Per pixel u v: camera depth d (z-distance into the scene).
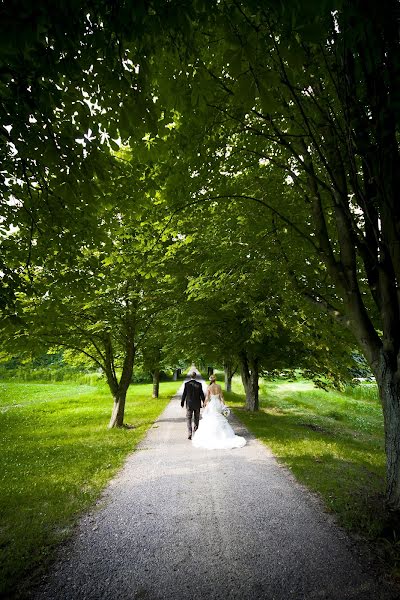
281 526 4.32
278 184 7.35
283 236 7.86
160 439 9.86
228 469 6.71
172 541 4.05
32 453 8.82
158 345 17.89
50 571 3.50
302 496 5.26
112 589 3.22
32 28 1.95
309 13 1.82
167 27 2.49
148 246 7.22
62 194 4.30
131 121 3.31
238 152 6.05
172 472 6.65
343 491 5.30
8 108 3.31
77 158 3.94
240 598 3.05
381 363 5.03
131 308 12.05
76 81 3.12
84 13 2.40
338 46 3.10
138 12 2.24
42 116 3.46
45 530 4.34
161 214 6.41
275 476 6.23
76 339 11.99
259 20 2.40
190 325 13.45
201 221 8.55
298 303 8.90
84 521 4.61
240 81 2.52
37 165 4.27
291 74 2.81
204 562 3.61
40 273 7.62
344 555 3.65
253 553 3.75
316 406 20.41
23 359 11.79
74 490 5.76
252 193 7.41
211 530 4.29
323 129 4.86
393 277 4.96
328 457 7.35
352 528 4.17
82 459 7.85
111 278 8.16
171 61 3.21
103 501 5.30
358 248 5.44
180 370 55.50
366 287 9.09
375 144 4.33
